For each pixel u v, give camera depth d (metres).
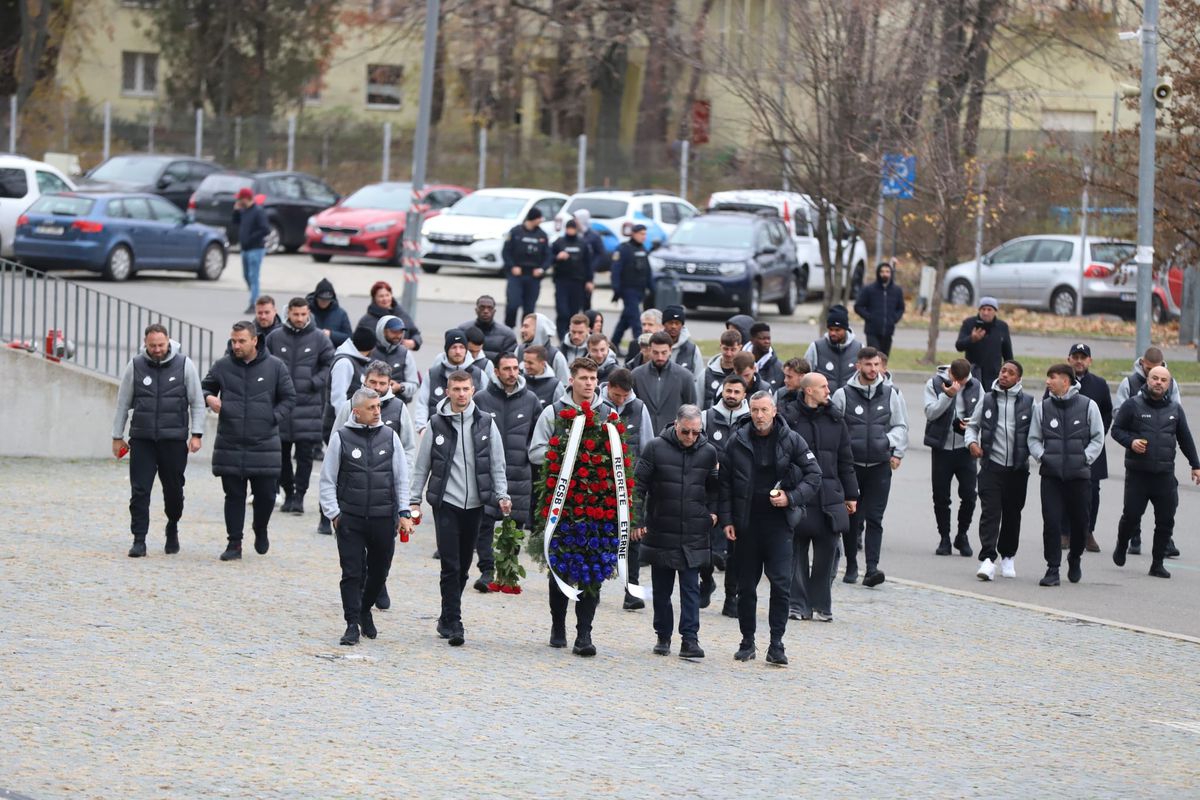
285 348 26.70
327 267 62.50
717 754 14.45
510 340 27.14
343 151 80.44
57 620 18.19
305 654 17.33
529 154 78.12
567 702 15.97
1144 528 28.77
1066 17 61.12
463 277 61.56
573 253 44.06
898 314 40.00
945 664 19.00
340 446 18.08
